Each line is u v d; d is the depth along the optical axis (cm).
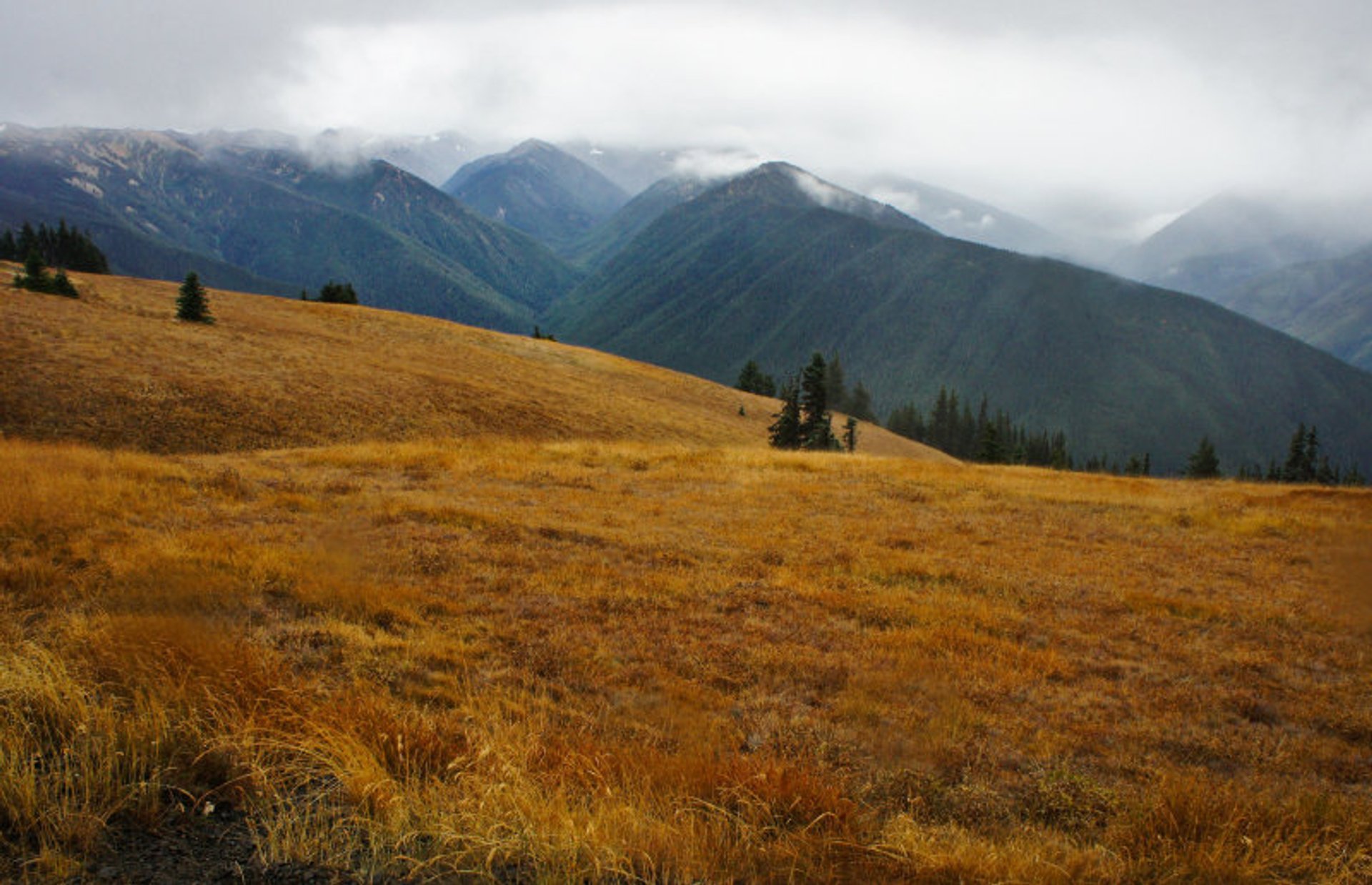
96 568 728
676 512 1474
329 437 3125
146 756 377
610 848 341
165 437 2702
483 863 331
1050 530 1520
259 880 303
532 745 468
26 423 2494
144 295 5716
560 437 4134
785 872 352
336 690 539
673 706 606
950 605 977
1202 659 832
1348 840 440
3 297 3941
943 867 367
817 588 1003
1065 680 757
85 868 300
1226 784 522
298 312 6359
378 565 906
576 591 893
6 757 347
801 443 5475
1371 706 724
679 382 7681
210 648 526
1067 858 397
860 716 618
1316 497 2056
